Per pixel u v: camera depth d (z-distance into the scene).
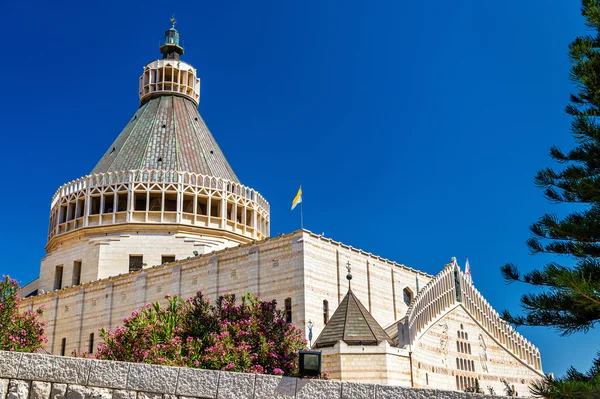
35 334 43.44
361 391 18.02
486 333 61.19
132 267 76.12
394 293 63.09
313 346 45.19
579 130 29.27
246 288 56.91
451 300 58.50
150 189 79.31
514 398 17.98
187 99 98.06
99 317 69.25
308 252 53.81
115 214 78.56
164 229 77.69
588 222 28.45
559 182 29.92
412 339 48.50
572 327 27.98
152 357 35.00
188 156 86.62
